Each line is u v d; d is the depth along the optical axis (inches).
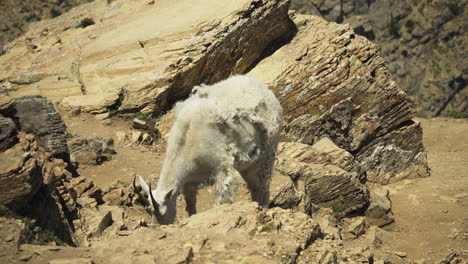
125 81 1314.0
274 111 757.9
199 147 663.1
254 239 526.6
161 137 1222.3
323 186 1108.5
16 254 467.8
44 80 1398.9
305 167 1116.5
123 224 711.1
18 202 531.2
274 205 967.0
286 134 1309.1
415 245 1061.1
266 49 1485.0
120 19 1573.6
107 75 1344.7
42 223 570.6
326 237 660.7
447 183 1360.7
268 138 746.2
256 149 725.3
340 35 1455.5
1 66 1599.4
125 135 1197.1
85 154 1013.8
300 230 582.9
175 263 462.0
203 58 1333.7
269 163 766.5
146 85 1283.2
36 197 575.2
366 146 1392.7
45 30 2050.9
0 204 521.7
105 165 1032.8
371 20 6387.8
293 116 1328.7
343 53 1391.5
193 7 1515.7
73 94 1337.4
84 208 732.7
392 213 1192.2
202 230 543.5
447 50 6437.0
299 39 1492.4
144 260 459.8
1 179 520.4
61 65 1462.8
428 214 1181.1
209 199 949.2
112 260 461.7
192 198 721.0
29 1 6707.7
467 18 6427.2
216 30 1365.7
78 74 1396.4
